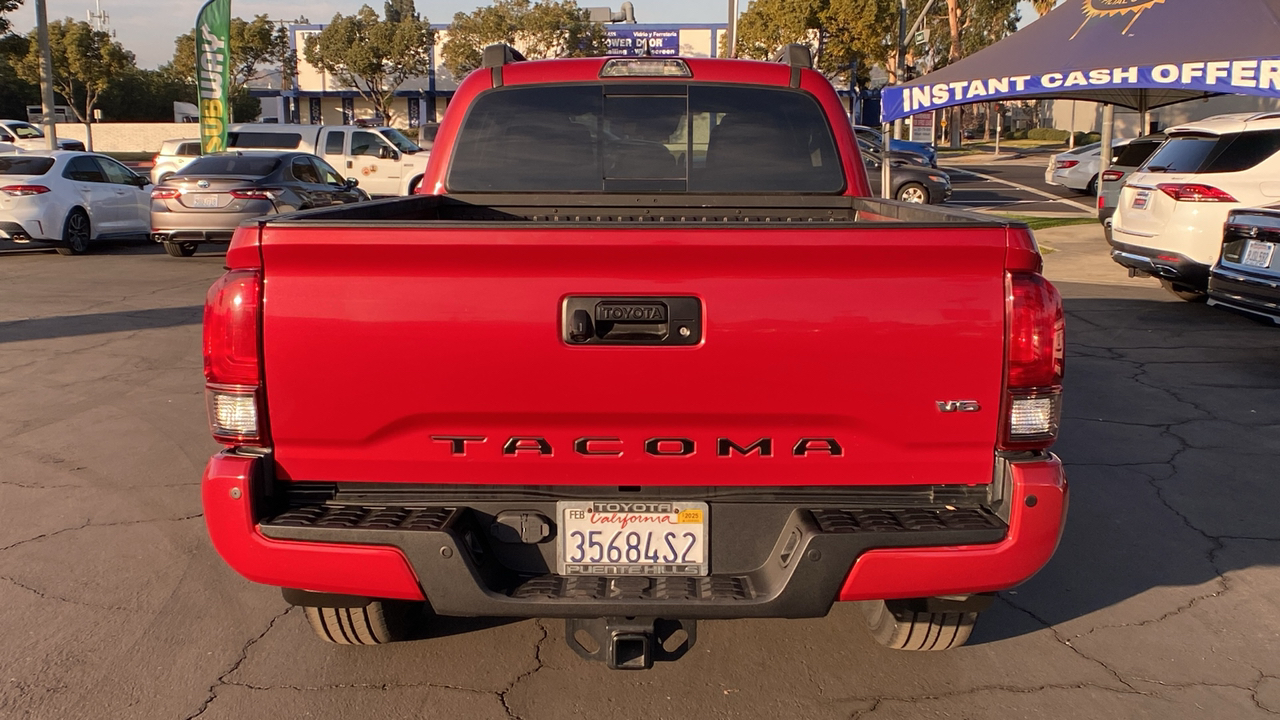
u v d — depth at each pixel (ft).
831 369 8.48
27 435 20.26
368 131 76.18
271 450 8.80
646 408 8.57
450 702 10.56
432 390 8.54
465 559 8.52
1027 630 12.33
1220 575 13.98
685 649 9.25
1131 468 18.58
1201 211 31.96
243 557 8.66
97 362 26.66
